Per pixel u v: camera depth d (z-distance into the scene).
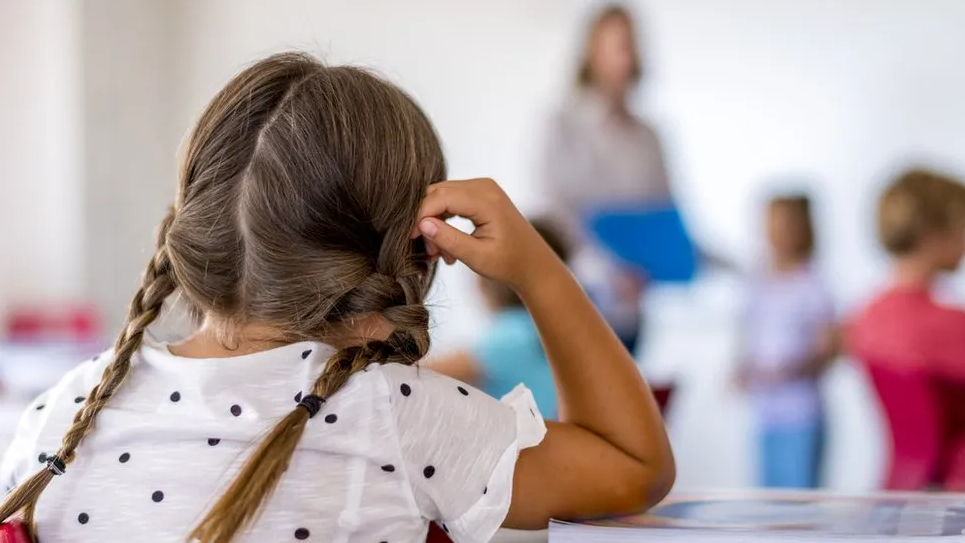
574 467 0.73
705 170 3.31
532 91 3.46
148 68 3.41
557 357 0.77
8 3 2.90
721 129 3.30
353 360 0.67
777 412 2.91
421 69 3.55
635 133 3.08
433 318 0.76
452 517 0.68
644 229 3.09
